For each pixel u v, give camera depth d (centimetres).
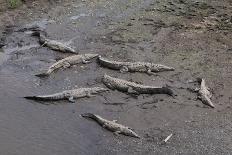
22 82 2298
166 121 2059
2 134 1909
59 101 2158
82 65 2478
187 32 2872
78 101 2164
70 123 2012
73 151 1845
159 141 1933
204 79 2369
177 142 1934
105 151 1861
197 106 2161
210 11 3198
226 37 2822
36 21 2955
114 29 2897
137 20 3033
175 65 2494
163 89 2219
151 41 2750
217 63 2531
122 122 2041
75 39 2764
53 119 2030
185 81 2352
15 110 2072
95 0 3300
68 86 2286
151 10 3195
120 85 2250
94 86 2289
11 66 2444
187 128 2022
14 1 3070
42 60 2520
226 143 1947
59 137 1920
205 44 2728
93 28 2903
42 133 1934
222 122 2072
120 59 2544
